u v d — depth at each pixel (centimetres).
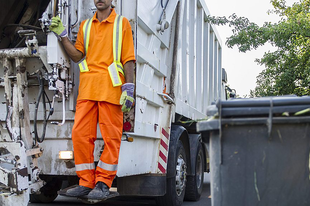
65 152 375
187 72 607
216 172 233
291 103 223
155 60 462
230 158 229
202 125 235
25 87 364
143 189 452
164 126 489
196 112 681
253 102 227
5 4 471
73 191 341
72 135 351
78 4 380
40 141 365
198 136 636
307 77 788
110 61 356
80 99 353
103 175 345
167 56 521
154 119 472
